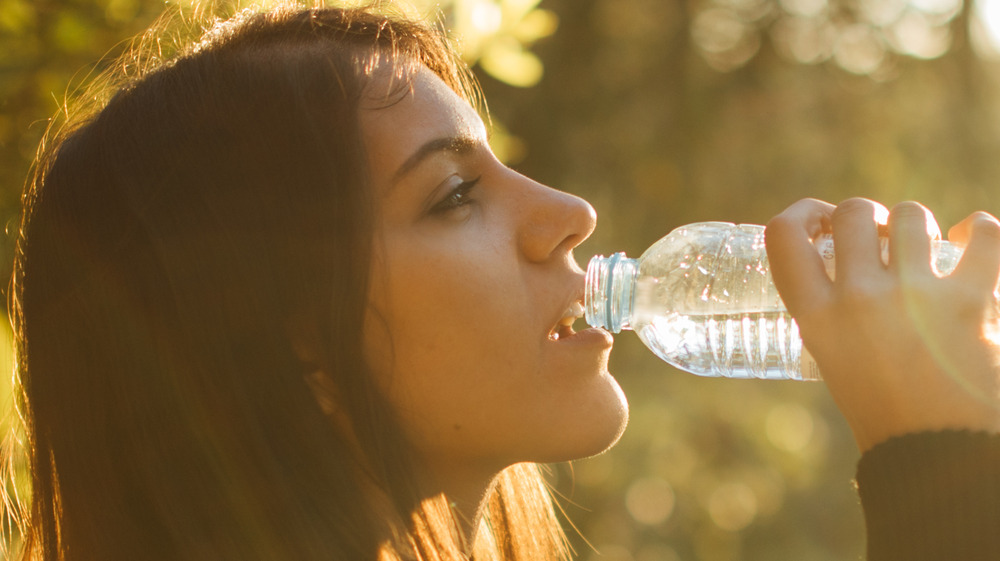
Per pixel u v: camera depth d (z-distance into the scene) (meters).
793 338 1.63
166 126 1.28
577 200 1.33
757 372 1.66
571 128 4.55
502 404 1.26
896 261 1.17
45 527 1.41
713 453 4.88
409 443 1.28
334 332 1.22
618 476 4.60
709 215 4.81
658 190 4.74
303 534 1.23
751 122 5.04
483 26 2.35
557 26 4.61
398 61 1.30
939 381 1.10
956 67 5.23
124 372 1.30
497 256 1.27
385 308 1.24
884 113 5.20
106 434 1.33
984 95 5.29
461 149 1.29
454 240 1.26
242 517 1.25
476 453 1.30
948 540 1.05
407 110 1.27
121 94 1.34
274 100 1.24
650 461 4.64
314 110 1.23
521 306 1.27
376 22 1.36
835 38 5.15
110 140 1.31
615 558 4.63
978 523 1.04
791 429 5.14
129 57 1.70
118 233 1.29
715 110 4.89
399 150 1.25
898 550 1.07
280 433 1.25
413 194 1.25
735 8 5.15
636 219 4.70
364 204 1.22
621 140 4.73
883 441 1.11
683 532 4.81
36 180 1.45
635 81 4.89
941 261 1.45
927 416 1.10
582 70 4.64
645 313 1.65
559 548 1.79
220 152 1.25
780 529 5.44
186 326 1.27
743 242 1.68
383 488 1.24
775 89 5.06
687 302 1.67
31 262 1.37
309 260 1.23
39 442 1.41
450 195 1.28
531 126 4.38
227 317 1.25
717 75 5.03
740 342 1.66
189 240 1.26
